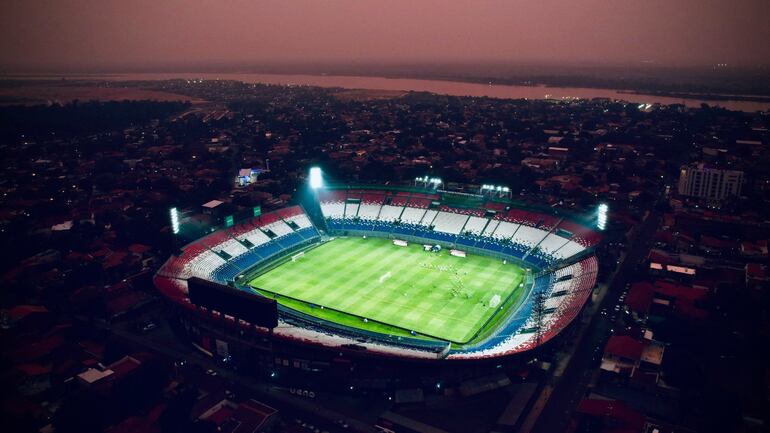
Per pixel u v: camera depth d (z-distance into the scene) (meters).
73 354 100.00
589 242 138.75
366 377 92.06
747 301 109.94
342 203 183.25
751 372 91.75
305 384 93.69
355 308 119.00
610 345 95.38
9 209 180.12
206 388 91.12
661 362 93.00
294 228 165.25
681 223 165.50
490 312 116.62
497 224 160.88
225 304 97.00
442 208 173.50
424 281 134.12
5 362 93.75
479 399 87.25
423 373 90.75
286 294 126.81
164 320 116.50
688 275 128.88
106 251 146.38
